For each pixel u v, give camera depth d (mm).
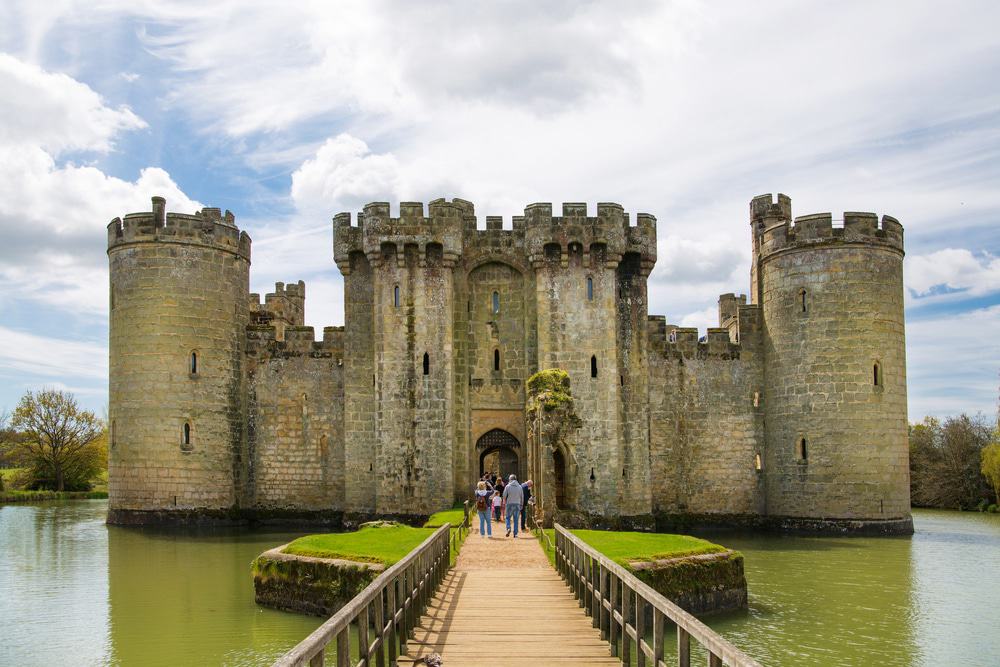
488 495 41125
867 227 45531
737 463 49969
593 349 46750
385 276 46469
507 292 48500
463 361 47531
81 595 29219
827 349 45500
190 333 46719
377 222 46312
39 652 22516
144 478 45719
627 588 14461
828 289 45656
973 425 72375
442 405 45406
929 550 39844
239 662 21172
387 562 24828
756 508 49656
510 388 47719
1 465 97000
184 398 46375
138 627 24859
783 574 33562
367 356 48094
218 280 48031
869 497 44750
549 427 37156
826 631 24734
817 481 45594
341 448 49438
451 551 27031
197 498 46344
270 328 50344
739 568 27688
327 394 49812
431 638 16562
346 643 10242
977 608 27625
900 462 45438
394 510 45094
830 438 45250
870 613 26922
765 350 49406
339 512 49094
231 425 48344
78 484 84625
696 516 49594
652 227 48844
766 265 49031
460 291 47812
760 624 25469
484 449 49688
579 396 46438
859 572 34000
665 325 50656
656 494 49562
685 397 50219
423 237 46062
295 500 49375
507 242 48281
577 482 45969
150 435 45719
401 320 45969
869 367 45094
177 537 42906
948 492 69000
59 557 37000
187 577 32156
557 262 47312
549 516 36250
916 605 28062
